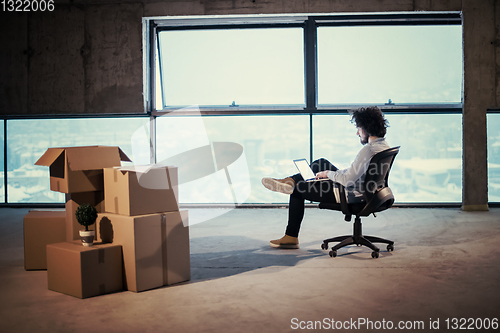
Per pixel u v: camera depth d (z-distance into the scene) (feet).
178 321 6.01
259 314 6.24
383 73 18.47
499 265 8.81
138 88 18.52
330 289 7.38
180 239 7.95
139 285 7.39
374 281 7.81
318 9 17.74
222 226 14.32
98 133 19.79
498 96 17.48
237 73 19.15
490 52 17.49
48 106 18.85
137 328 5.78
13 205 19.56
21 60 18.83
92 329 5.77
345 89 18.67
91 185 7.99
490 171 18.99
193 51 19.12
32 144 20.08
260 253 10.30
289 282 7.84
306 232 13.03
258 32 18.65
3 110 19.01
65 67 18.72
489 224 13.97
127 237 7.41
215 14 18.06
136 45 18.43
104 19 18.48
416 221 14.76
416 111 18.24
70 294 7.27
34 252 9.00
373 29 18.22
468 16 17.44
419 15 17.88
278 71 18.88
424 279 7.89
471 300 6.73
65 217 8.64
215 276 8.35
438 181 19.42
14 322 6.08
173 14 18.22
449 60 18.13
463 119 17.61
